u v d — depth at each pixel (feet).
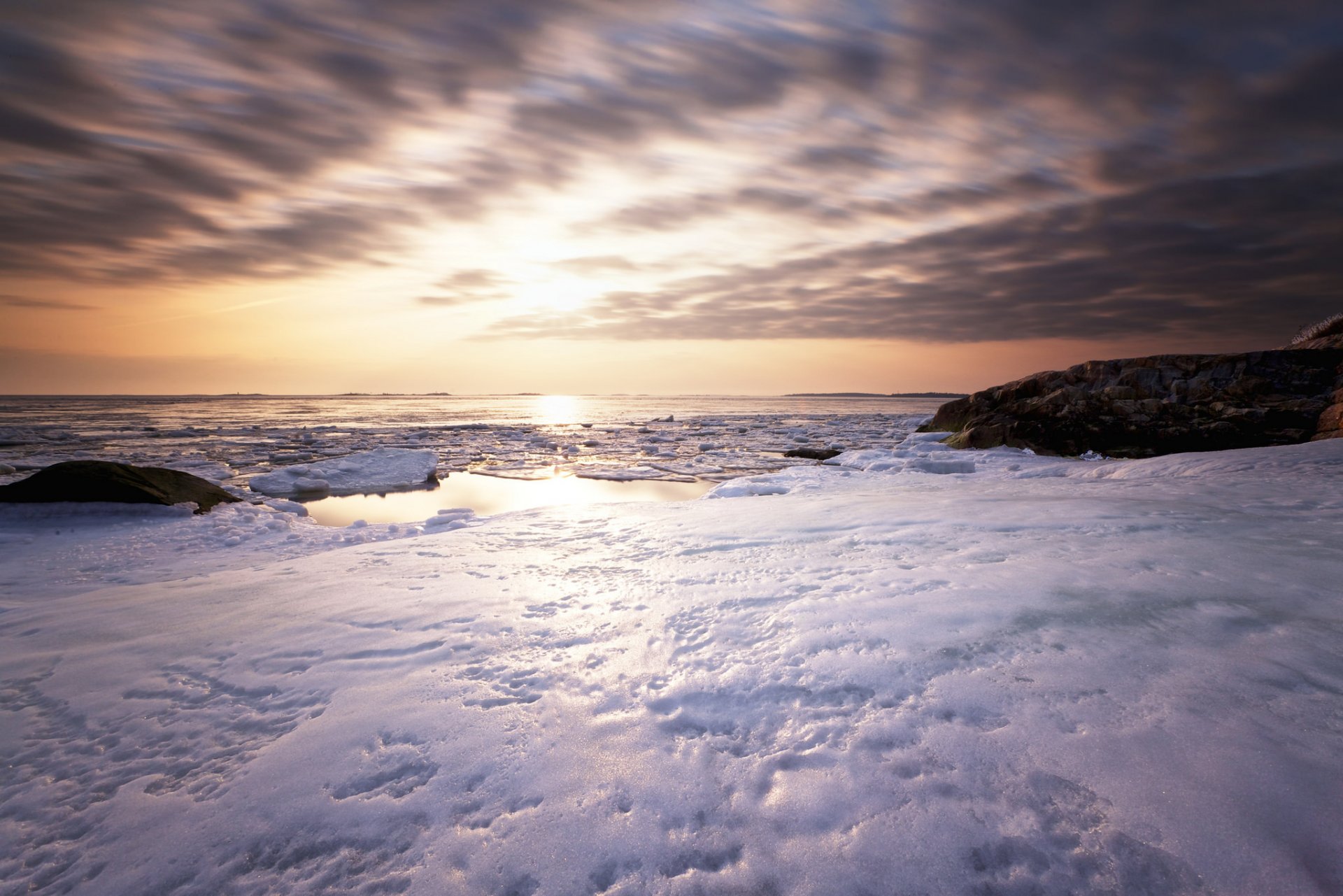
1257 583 11.16
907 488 33.06
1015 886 4.99
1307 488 23.73
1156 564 12.71
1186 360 51.67
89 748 8.19
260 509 34.12
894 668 8.59
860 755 6.75
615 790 6.52
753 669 8.98
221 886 5.69
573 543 20.33
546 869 5.59
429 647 10.85
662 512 25.96
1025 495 26.00
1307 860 4.89
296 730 8.20
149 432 114.62
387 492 50.70
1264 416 44.88
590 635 10.93
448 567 17.43
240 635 12.03
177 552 24.61
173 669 10.59
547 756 7.18
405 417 209.77
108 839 6.40
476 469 67.00
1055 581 11.80
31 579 20.17
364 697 9.01
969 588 11.72
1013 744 6.68
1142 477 33.47
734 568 14.99
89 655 11.37
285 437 107.86
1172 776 5.94
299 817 6.49
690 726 7.66
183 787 7.19
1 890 5.79
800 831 5.76
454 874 5.61
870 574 13.26
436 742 7.63
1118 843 5.27
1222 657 8.21
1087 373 56.75
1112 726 6.81
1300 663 7.90
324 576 17.01
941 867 5.23
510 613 12.43
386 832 6.20
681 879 5.38
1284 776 5.77
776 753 6.95
